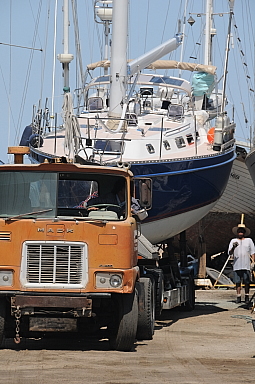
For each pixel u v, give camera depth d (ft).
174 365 64.34
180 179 115.34
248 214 181.27
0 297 74.13
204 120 139.95
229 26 132.87
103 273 72.90
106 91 153.17
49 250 72.69
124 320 74.02
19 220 72.95
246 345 80.43
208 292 160.45
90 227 73.10
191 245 190.60
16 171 76.07
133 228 75.56
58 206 75.56
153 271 96.17
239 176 173.68
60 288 72.33
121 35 121.19
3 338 77.10
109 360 66.90
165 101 141.79
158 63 149.18
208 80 149.07
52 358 67.41
